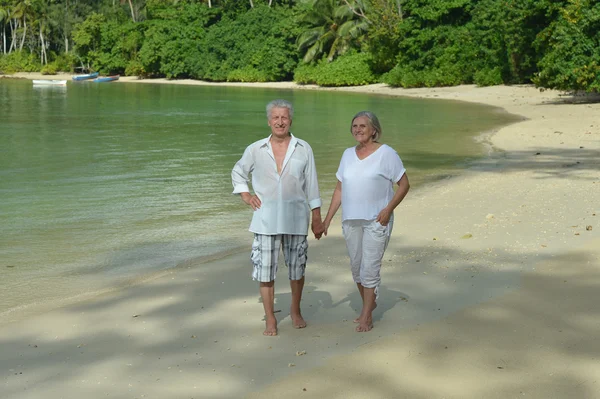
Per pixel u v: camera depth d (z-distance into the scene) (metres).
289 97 46.78
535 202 10.15
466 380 4.55
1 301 6.48
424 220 9.24
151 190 12.46
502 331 5.34
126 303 6.29
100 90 59.12
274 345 5.23
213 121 28.81
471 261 7.22
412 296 6.23
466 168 14.41
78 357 5.08
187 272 7.27
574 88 31.97
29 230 9.41
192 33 78.00
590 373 4.61
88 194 12.09
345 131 23.67
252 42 71.50
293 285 5.53
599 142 18.33
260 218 5.32
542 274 6.67
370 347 5.12
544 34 34.97
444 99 41.88
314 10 63.69
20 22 105.12
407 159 15.95
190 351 5.14
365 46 60.22
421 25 54.03
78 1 104.44
